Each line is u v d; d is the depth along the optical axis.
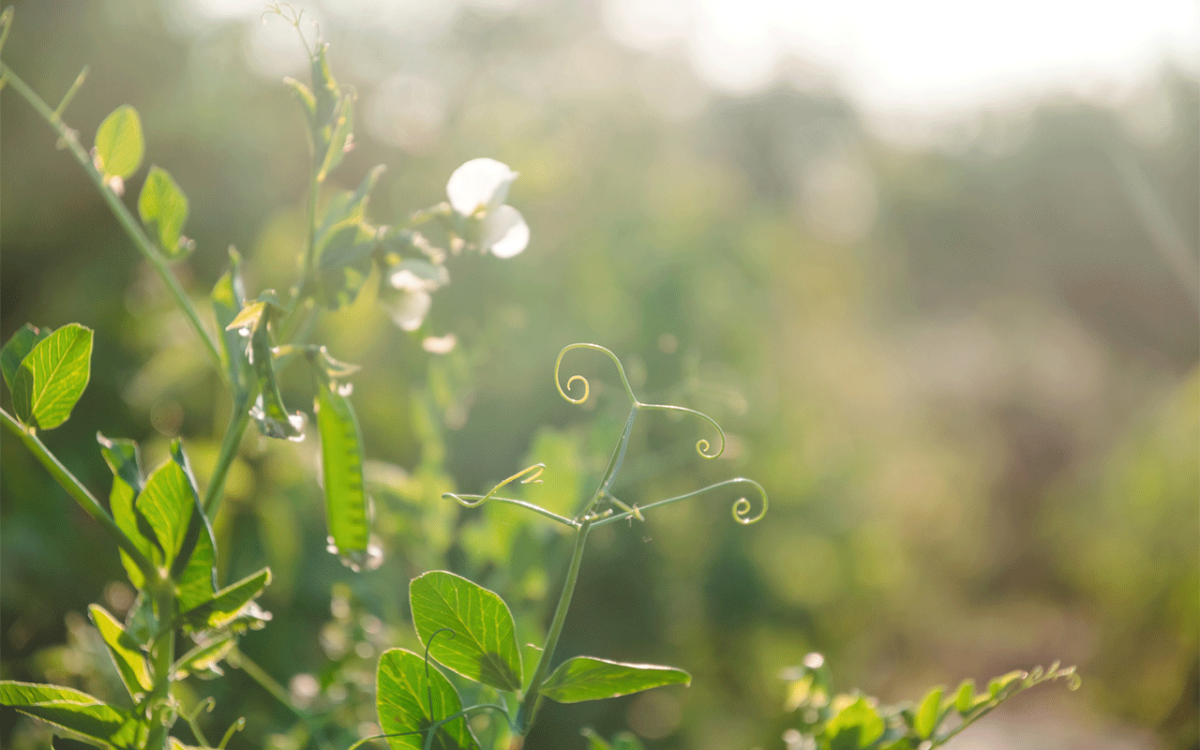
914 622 3.02
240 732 0.81
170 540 0.51
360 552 0.56
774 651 1.61
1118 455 2.54
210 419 1.17
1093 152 8.70
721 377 1.49
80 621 0.90
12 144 1.31
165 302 1.19
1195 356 7.61
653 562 1.30
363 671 0.73
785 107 7.09
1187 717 1.59
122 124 0.57
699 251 1.62
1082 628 3.86
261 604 0.92
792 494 1.69
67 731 0.52
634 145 1.88
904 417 3.25
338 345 1.11
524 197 1.49
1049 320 8.55
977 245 9.52
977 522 4.83
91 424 1.12
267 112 1.47
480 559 0.73
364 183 0.54
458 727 0.51
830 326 2.34
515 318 1.16
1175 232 7.19
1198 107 7.10
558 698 0.50
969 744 2.26
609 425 0.77
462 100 1.75
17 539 0.92
